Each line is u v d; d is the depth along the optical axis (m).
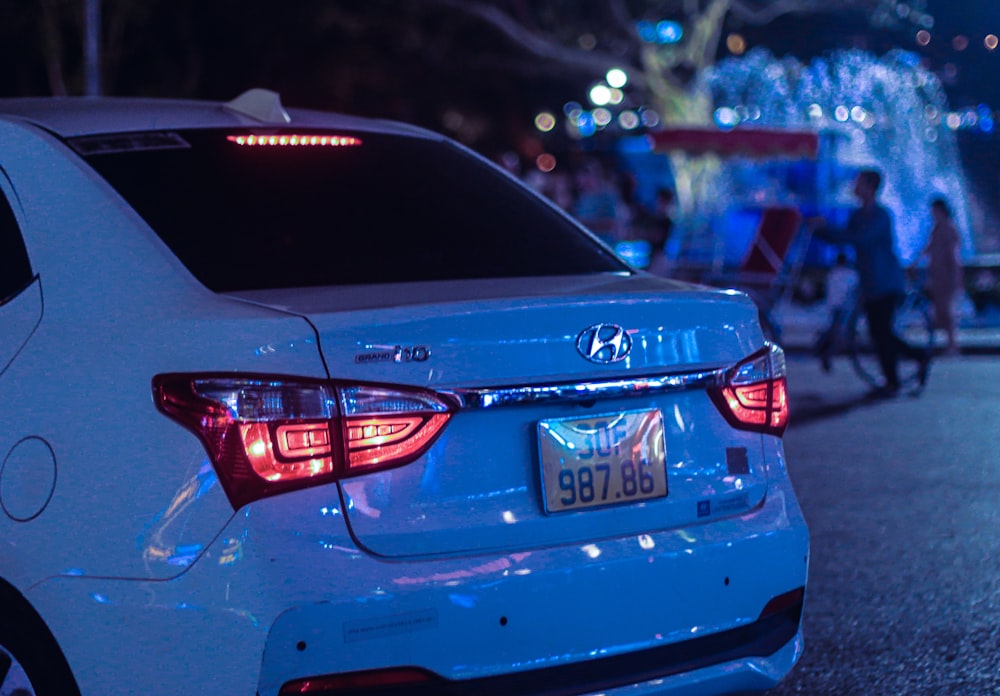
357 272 4.32
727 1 42.34
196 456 3.46
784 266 19.28
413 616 3.47
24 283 4.09
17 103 4.96
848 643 6.09
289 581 3.38
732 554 3.91
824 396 14.98
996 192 33.88
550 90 46.34
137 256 3.96
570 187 30.67
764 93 35.78
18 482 3.73
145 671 3.47
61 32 35.56
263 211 4.47
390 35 42.31
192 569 3.41
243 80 41.69
